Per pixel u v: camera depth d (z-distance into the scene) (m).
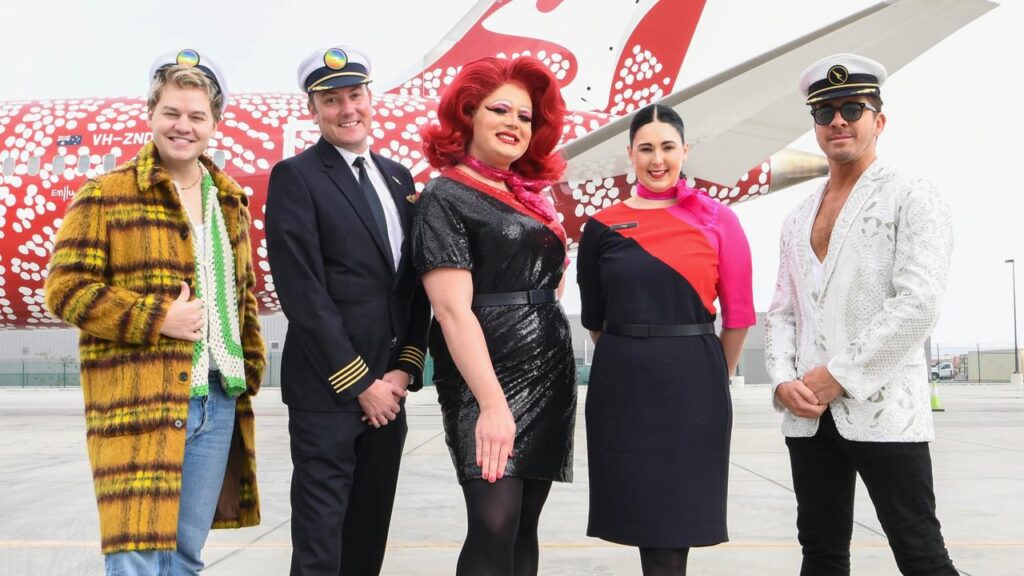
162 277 2.00
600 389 2.32
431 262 2.15
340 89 2.43
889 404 2.20
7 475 5.89
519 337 2.21
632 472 2.24
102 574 3.21
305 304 2.28
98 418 1.96
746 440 8.10
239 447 2.29
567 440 2.31
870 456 2.22
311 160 2.46
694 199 2.35
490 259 2.21
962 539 3.70
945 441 8.05
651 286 2.29
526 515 2.32
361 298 2.40
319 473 2.30
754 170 9.05
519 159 2.41
